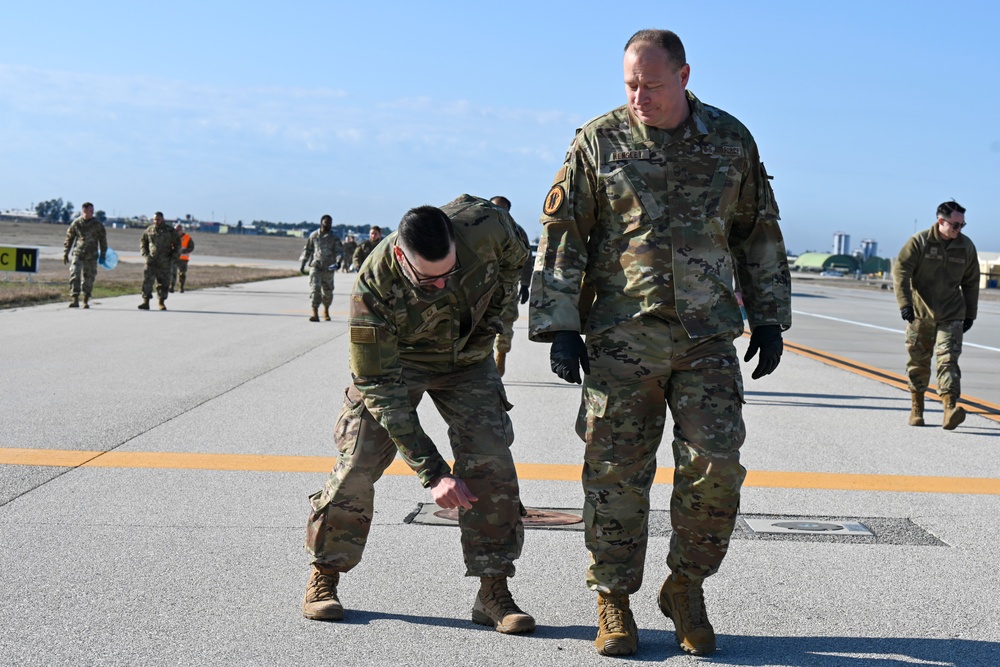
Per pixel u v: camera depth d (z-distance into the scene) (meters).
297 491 5.70
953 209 7.99
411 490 5.78
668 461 6.84
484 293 3.60
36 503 5.32
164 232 19.55
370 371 3.50
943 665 3.40
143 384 9.80
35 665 3.27
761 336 3.62
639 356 3.44
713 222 3.44
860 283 83.00
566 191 3.51
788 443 7.57
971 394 10.91
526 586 4.16
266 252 97.50
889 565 4.54
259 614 3.78
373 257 3.49
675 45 3.38
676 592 3.58
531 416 8.59
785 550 4.75
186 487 5.74
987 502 5.80
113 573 4.21
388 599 3.98
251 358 12.22
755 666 3.38
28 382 9.71
